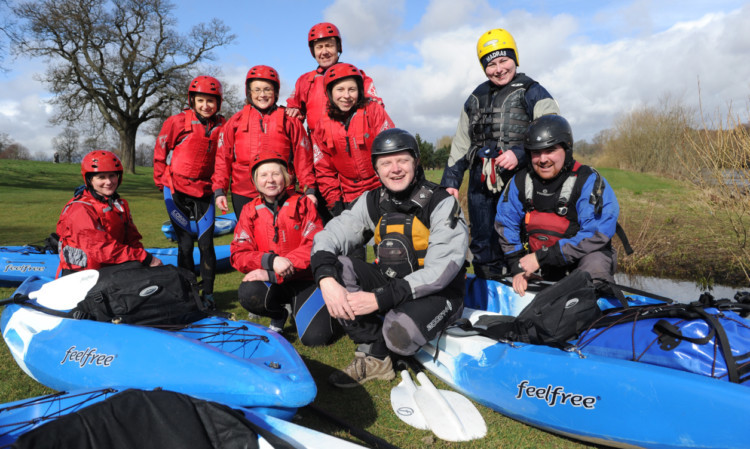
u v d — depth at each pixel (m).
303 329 3.45
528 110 3.96
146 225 9.91
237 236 3.64
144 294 2.94
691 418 1.94
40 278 3.78
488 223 4.32
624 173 23.36
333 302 2.71
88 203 3.60
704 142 5.74
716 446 1.88
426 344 3.11
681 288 5.55
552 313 2.58
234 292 5.04
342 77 4.01
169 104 34.03
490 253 4.37
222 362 2.33
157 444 1.66
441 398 2.61
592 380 2.23
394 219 2.90
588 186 3.13
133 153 34.62
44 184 22.50
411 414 2.54
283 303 3.65
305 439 1.84
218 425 1.78
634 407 2.08
